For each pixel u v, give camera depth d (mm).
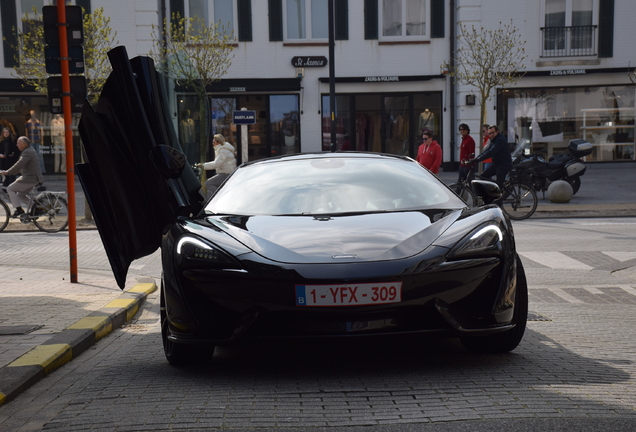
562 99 25188
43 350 4492
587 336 4895
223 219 4352
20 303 6293
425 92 25125
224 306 3658
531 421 2871
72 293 6875
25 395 3760
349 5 24906
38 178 13625
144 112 5059
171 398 3420
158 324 5938
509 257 3900
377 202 4578
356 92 25000
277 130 25156
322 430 2828
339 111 25172
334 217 4273
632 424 2820
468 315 3729
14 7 23906
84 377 4098
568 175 16891
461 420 2908
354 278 3539
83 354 4855
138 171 5109
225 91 24469
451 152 25250
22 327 5219
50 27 7359
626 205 15398
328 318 3578
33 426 3145
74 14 7414
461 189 13758
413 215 4270
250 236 3947
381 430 2811
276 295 3572
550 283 7445
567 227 12328
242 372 3949
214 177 12930
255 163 5426
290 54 24875
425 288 3605
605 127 25266
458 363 4023
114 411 3238
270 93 24969
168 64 20703
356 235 3906
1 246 11367
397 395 3334
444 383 3551
